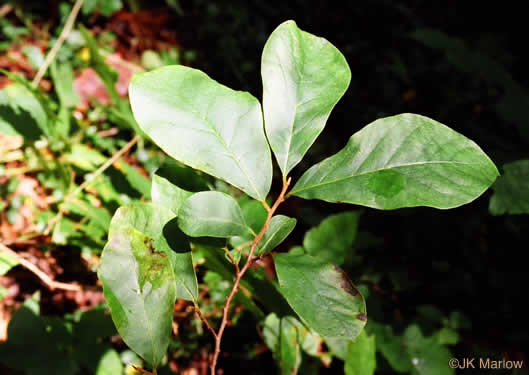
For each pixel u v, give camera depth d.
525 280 0.59
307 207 0.60
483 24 1.09
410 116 0.17
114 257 0.16
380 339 0.38
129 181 0.40
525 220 0.62
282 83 0.17
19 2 0.62
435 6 1.12
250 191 0.17
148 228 0.17
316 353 0.35
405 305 0.53
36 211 0.41
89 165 0.44
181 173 0.19
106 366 0.26
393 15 1.03
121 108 0.43
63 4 0.63
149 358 0.16
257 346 0.40
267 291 0.25
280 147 0.17
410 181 0.16
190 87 0.17
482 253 0.62
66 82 0.52
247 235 0.17
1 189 0.42
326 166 0.17
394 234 0.61
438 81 0.91
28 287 0.37
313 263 0.17
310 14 0.93
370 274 0.53
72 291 0.38
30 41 0.59
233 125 0.17
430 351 0.38
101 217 0.37
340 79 0.18
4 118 0.35
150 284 0.16
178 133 0.16
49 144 0.42
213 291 0.40
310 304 0.16
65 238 0.37
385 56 0.92
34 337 0.25
